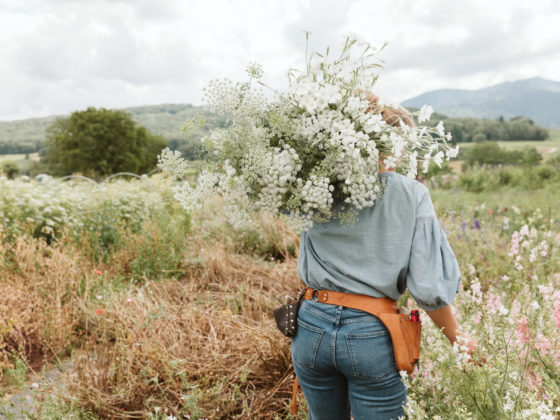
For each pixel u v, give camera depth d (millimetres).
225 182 1411
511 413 1254
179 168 1472
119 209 6914
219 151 1479
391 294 1415
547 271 3549
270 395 2535
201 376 2609
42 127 182125
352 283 1409
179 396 2426
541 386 1577
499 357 1460
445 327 1422
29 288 3898
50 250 4512
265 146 1426
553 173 17078
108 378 2678
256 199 1492
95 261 5176
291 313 1537
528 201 10453
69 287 3998
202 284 4512
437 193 12758
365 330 1375
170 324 3131
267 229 5934
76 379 2648
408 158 1367
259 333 2924
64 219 5949
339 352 1396
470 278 3920
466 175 17688
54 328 3322
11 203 5809
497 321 2088
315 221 1492
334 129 1317
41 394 2551
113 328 3299
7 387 2797
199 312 3432
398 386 1415
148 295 4020
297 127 1374
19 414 2498
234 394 2443
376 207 1391
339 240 1440
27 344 3387
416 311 1427
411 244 1370
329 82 1357
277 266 5066
